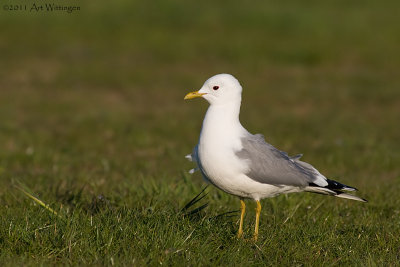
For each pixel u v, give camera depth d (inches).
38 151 502.0
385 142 553.3
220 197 358.3
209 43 1027.3
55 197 351.3
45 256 247.9
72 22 1104.2
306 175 283.4
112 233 260.4
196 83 817.5
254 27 1124.5
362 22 1162.6
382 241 282.2
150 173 431.2
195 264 242.1
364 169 468.1
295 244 271.4
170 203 328.8
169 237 259.8
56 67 867.4
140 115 665.0
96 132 585.6
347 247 272.4
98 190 371.6
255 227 283.7
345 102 735.1
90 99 729.6
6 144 526.3
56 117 642.2
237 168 272.4
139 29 1095.6
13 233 263.4
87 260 245.3
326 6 1283.2
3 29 1045.2
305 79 853.2
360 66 932.6
